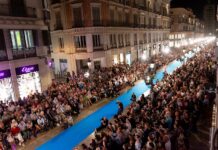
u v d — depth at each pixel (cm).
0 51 1698
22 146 1287
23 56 1862
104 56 2903
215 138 281
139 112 1356
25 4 1866
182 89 1548
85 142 1309
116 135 1079
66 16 2830
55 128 1507
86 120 1609
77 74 2700
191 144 1135
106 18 2917
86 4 2666
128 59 3581
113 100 2016
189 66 2447
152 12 4425
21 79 1875
